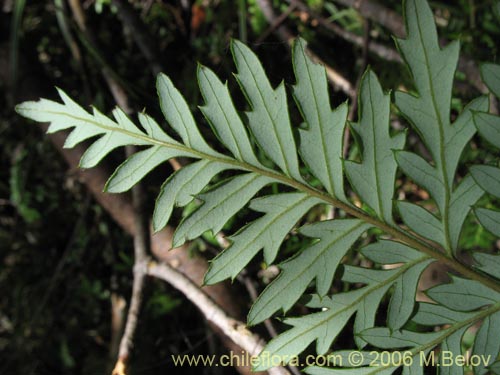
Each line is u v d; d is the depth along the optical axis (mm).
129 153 352
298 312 321
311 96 177
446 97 168
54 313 590
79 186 583
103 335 585
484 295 182
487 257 180
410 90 414
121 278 546
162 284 492
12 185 582
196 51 512
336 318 188
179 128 180
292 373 233
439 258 182
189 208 362
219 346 414
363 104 174
